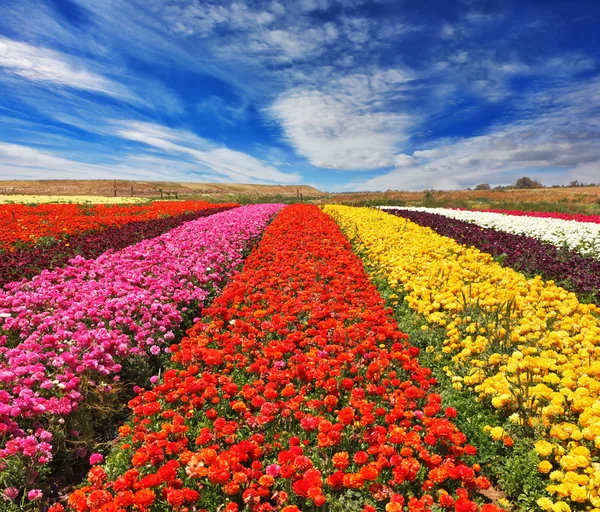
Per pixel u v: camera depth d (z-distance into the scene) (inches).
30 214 956.0
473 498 166.6
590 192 2445.9
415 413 193.6
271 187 6299.2
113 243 603.2
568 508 143.4
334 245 595.2
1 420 174.7
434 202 1820.9
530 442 183.2
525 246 596.7
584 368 212.1
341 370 225.3
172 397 203.8
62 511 151.0
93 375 230.4
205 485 165.5
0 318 289.7
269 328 285.3
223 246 543.5
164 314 320.2
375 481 163.8
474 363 245.3
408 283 390.0
